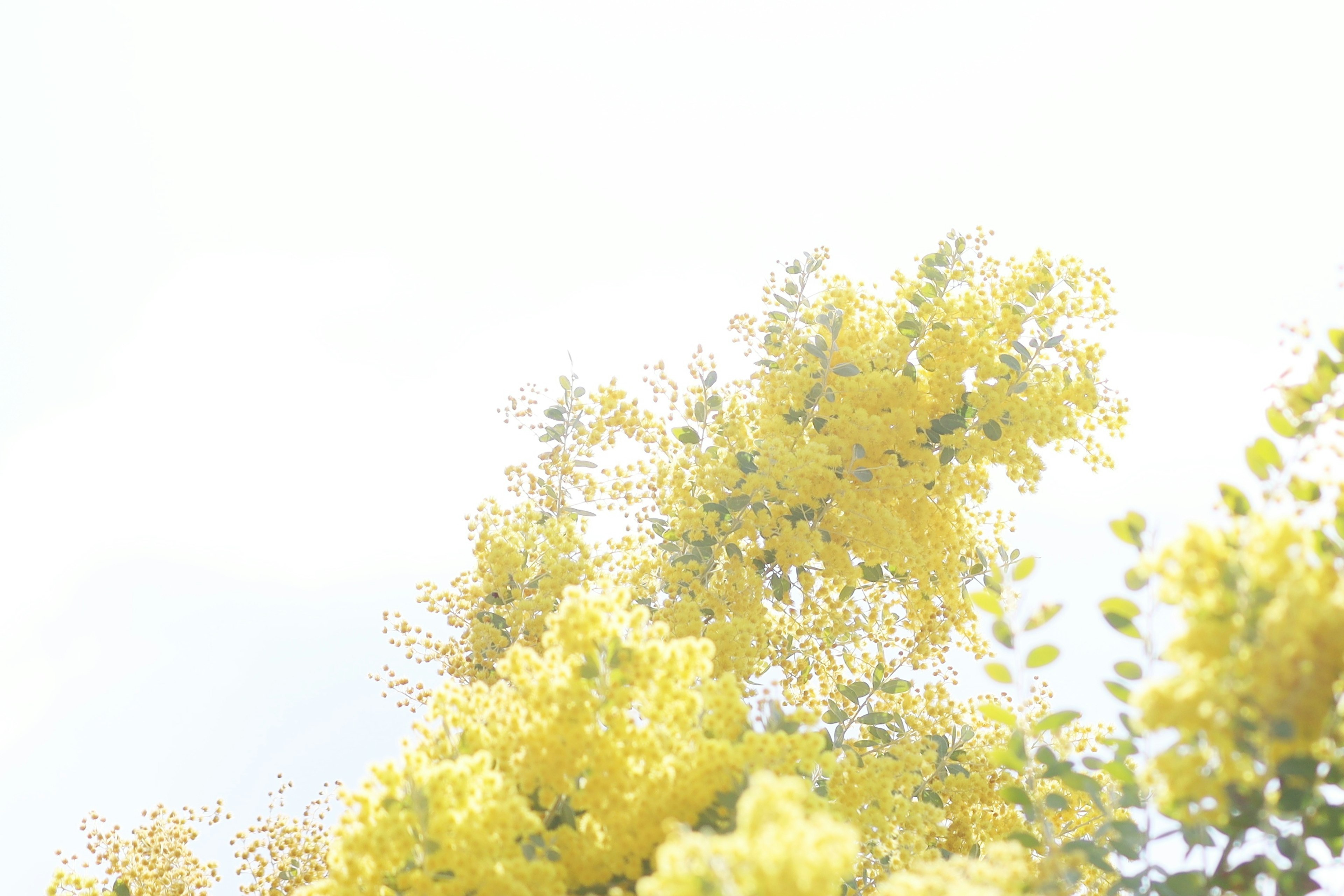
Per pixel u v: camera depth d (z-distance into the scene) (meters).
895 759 6.12
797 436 7.28
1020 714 5.07
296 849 6.72
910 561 6.95
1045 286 7.16
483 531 7.15
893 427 7.15
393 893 3.83
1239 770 3.19
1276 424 3.99
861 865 5.61
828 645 7.41
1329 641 2.97
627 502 7.69
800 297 7.80
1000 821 6.51
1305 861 3.50
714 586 6.88
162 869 6.55
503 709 4.36
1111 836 4.18
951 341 7.14
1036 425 6.88
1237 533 3.18
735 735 4.09
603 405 7.59
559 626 4.02
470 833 3.74
